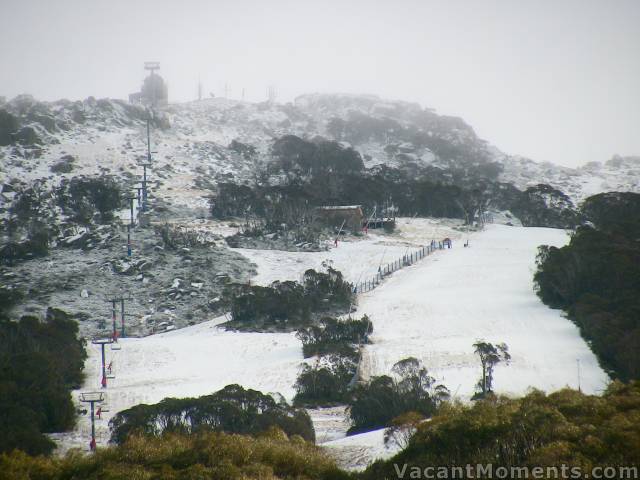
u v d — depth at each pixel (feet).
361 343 447.42
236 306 535.19
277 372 408.46
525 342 435.94
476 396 337.52
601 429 170.19
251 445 195.83
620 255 520.42
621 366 377.30
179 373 416.67
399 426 232.12
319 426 320.70
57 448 278.46
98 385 394.93
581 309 465.47
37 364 359.25
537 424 178.60
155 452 194.39
